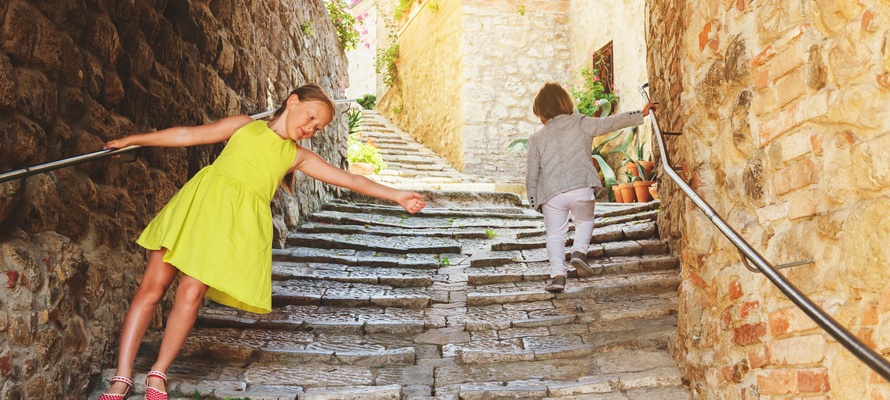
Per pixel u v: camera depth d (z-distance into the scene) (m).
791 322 2.40
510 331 4.30
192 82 4.66
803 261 2.27
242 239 2.86
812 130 2.29
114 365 3.48
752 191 2.69
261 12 6.14
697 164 3.21
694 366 3.27
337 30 9.73
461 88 12.46
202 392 3.36
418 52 15.23
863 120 2.04
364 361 3.92
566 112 5.08
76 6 3.21
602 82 11.27
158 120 4.15
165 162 4.28
